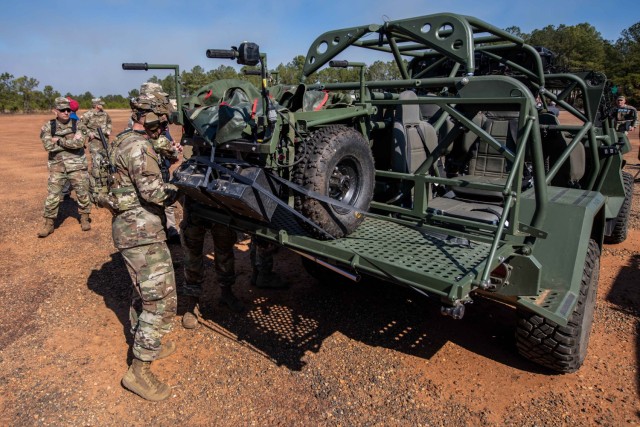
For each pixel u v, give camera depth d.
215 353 3.64
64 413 3.00
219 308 4.36
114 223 3.08
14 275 5.16
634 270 5.11
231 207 3.05
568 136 4.35
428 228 3.09
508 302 2.96
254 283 4.81
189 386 3.26
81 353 3.65
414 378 3.29
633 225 6.81
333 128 2.98
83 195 6.62
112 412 3.01
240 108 2.89
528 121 2.62
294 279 5.01
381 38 3.32
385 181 3.80
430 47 3.04
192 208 3.69
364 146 3.11
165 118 3.19
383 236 3.12
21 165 13.04
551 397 3.07
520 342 3.20
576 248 2.94
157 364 3.51
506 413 2.94
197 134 3.24
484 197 3.72
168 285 3.15
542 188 2.84
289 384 3.26
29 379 3.33
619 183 4.88
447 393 3.14
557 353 3.07
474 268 2.48
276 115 2.68
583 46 63.88
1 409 3.03
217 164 2.93
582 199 3.16
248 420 2.92
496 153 4.08
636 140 16.44
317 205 2.84
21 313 4.28
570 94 4.95
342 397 3.12
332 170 2.88
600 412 2.93
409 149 3.58
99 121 7.86
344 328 3.98
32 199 8.88
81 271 5.26
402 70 4.26
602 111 4.80
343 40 3.52
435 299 2.50
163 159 4.14
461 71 5.15
